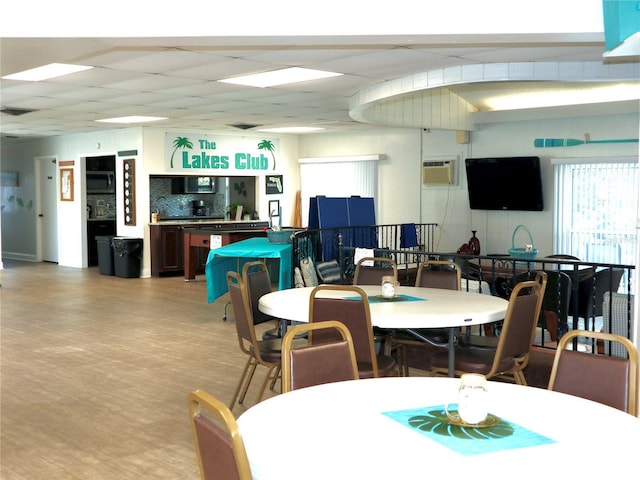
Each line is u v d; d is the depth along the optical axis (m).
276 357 4.52
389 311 4.26
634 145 10.03
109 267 12.96
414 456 2.03
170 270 12.88
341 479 1.87
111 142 13.43
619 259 10.27
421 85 7.29
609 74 6.78
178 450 4.20
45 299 10.08
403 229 11.16
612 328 5.64
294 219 15.00
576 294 5.67
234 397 4.96
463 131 11.75
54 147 15.03
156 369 6.09
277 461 1.99
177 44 4.54
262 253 8.27
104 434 4.47
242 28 4.31
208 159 13.55
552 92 10.35
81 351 6.76
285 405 2.51
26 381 5.71
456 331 4.91
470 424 2.28
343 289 4.06
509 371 4.27
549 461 1.99
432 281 5.62
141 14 4.23
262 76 7.59
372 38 4.49
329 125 12.73
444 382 2.80
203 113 10.82
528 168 10.91
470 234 12.12
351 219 10.10
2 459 4.06
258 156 14.30
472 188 11.77
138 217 12.86
